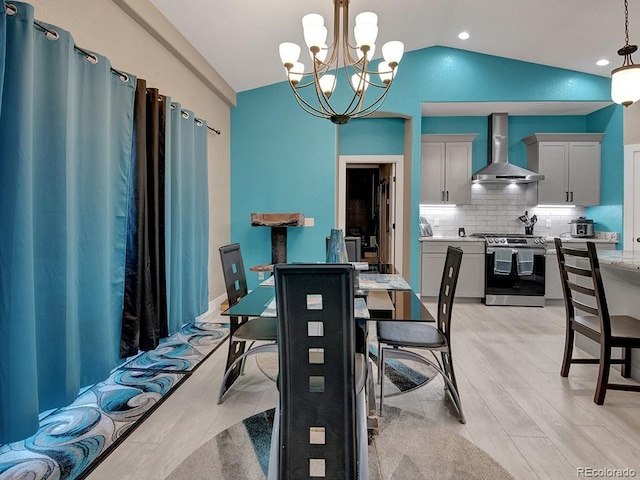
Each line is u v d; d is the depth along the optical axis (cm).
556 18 375
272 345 228
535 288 479
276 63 432
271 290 240
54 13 208
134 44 281
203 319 401
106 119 234
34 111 187
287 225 464
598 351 290
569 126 552
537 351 313
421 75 485
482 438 188
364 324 196
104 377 236
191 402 224
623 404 222
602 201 516
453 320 413
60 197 196
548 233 554
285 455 129
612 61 443
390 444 183
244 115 495
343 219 554
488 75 481
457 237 517
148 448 178
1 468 162
